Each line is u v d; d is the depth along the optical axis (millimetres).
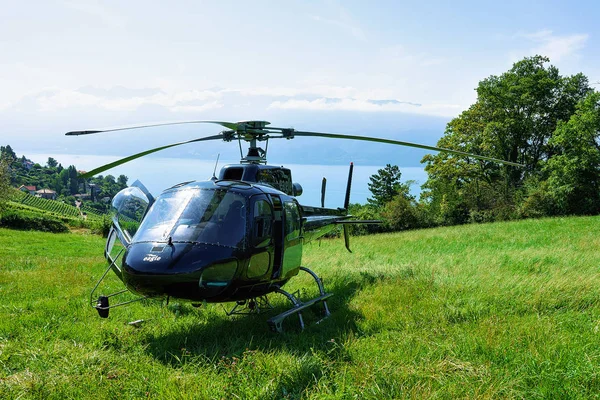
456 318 6371
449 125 47625
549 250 12633
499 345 4941
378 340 5352
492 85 45625
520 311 6641
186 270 4988
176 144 6258
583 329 5652
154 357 4914
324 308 6859
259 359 4527
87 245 28156
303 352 4949
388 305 7105
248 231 5543
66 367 4480
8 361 4781
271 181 7277
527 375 4219
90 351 5012
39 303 7402
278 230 6191
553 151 45562
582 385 4023
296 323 6453
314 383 4113
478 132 44531
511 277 8508
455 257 12148
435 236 21734
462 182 47719
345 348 4945
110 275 10836
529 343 4949
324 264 12734
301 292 8453
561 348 4820
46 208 153750
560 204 38906
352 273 10102
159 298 5305
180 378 4180
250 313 6715
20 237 31062
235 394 3857
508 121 42219
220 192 5828
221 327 5984
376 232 44625
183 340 5395
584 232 18578
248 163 7195
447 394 3777
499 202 43094
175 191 6059
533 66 45438
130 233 5930
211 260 5117
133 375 4355
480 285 7945
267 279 5922
